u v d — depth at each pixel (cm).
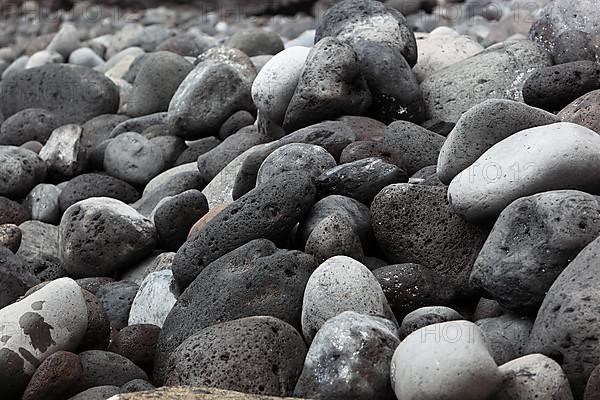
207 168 935
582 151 644
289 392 595
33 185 1005
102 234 820
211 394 547
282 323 615
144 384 608
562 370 546
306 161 777
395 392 550
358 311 610
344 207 720
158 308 727
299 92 882
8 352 620
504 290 609
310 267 668
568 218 598
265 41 1329
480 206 663
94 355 644
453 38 1056
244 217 711
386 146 801
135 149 997
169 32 1573
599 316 545
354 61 886
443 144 758
